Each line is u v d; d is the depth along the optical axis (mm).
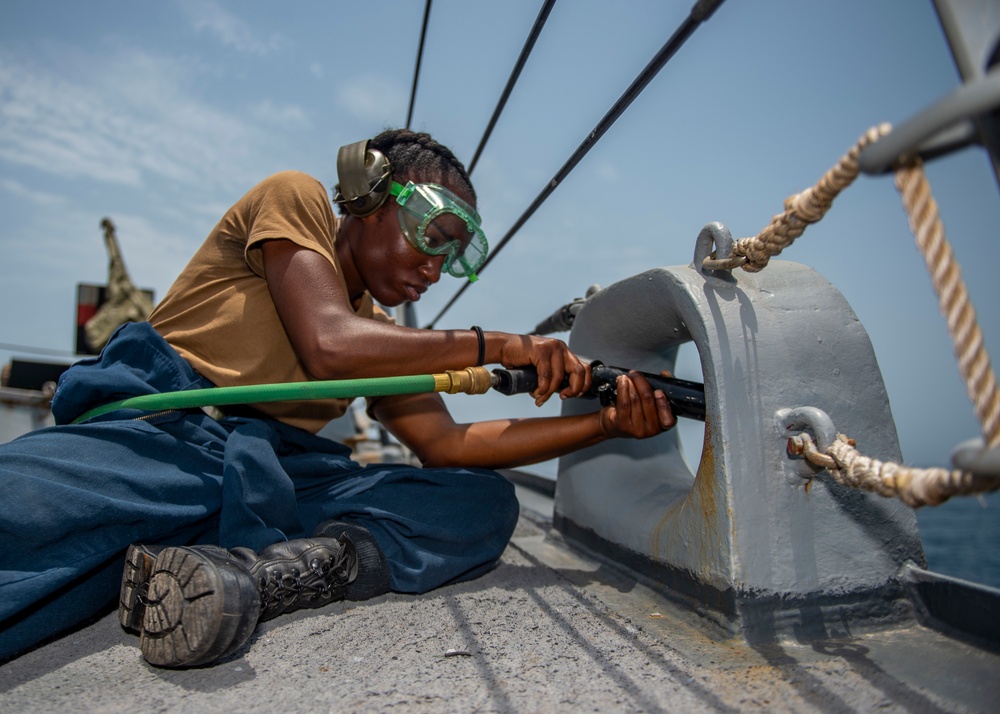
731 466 1124
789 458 1133
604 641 1129
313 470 1539
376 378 1264
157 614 1029
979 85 474
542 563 1721
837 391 1179
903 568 1180
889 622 1154
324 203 1480
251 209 1458
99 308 5246
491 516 1543
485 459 1618
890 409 1201
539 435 1573
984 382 548
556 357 1436
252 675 1019
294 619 1288
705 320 1160
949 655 1018
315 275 1348
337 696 935
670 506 1430
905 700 872
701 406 1312
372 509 1436
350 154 1459
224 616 979
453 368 1395
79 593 1192
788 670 982
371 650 1110
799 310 1211
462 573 1501
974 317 555
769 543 1122
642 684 948
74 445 1204
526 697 914
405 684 968
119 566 1268
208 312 1467
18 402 3822
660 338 1531
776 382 1155
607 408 1472
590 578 1563
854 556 1154
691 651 1072
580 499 1777
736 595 1104
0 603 1025
